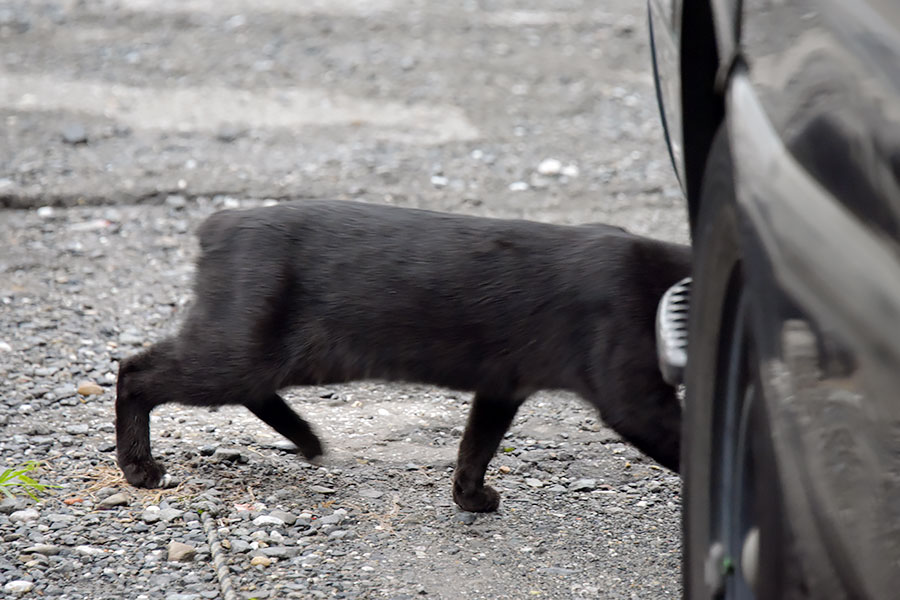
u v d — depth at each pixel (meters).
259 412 5.72
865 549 2.36
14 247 8.55
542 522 5.31
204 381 5.39
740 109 3.01
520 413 6.56
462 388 5.38
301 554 4.85
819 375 2.50
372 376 5.44
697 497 3.52
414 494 5.55
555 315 5.14
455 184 10.32
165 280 8.15
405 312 5.27
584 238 5.23
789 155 2.70
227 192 9.82
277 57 14.08
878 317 2.27
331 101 12.63
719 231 3.27
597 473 5.86
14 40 14.21
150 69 13.41
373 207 5.51
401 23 15.85
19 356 6.82
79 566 4.64
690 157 3.81
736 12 3.13
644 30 15.93
